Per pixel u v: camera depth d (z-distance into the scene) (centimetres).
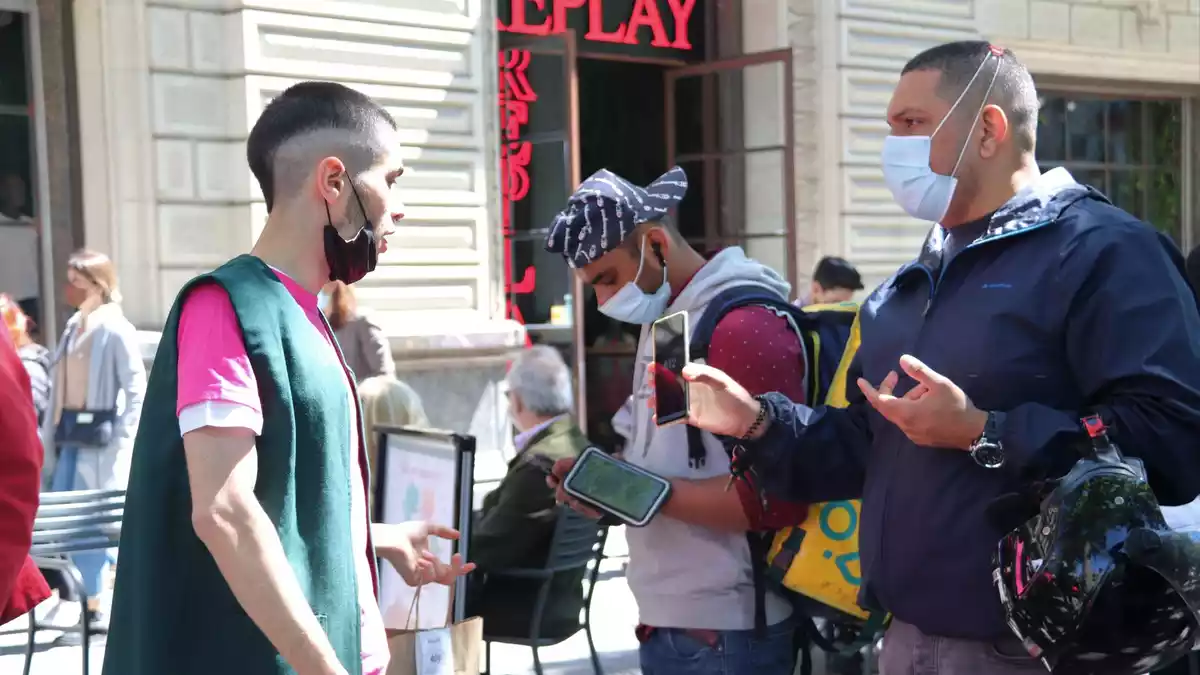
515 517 417
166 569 183
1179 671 383
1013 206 221
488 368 790
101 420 601
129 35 686
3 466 235
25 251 704
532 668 540
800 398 271
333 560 190
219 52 709
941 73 226
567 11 908
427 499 317
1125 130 1205
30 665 486
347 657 191
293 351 189
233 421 179
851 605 274
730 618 281
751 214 937
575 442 423
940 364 222
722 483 274
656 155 990
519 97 866
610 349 973
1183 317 207
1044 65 1105
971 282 222
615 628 602
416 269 771
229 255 716
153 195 692
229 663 182
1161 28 1172
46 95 702
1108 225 212
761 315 273
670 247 289
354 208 200
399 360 752
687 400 259
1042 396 213
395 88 761
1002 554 209
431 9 774
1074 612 195
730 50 985
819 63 963
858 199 984
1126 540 191
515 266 875
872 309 244
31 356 629
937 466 221
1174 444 201
